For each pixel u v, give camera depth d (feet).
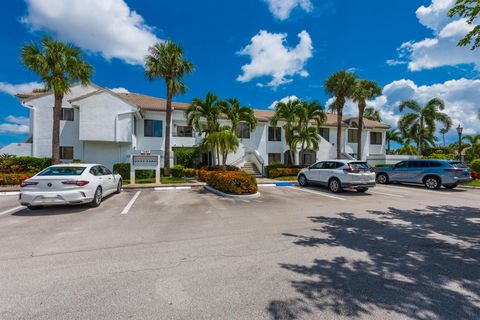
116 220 19.89
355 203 27.68
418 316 7.89
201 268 11.30
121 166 49.55
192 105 57.26
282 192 36.40
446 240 15.26
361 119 71.67
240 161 67.82
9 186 38.52
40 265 11.53
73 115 60.13
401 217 21.24
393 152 123.95
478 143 89.15
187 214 22.15
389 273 10.82
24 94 60.70
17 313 7.97
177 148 66.85
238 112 59.77
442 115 89.61
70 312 8.04
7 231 16.80
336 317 7.83
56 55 41.32
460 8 18.12
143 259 12.28
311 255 12.84
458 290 9.43
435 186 40.04
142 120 64.59
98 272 10.85
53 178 22.34
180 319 7.70
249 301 8.70
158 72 50.08
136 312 8.05
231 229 17.54
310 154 82.17
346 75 64.54
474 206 26.08
